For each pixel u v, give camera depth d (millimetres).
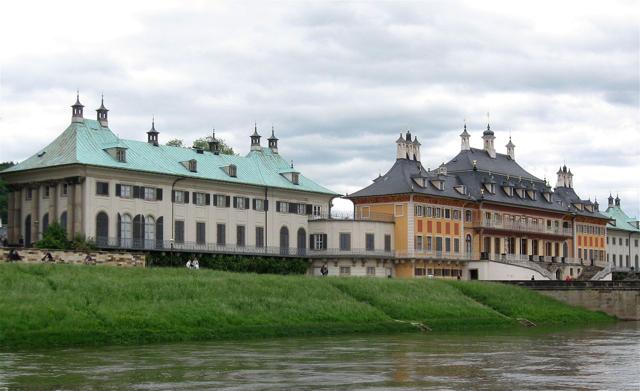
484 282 116375
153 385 43156
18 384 43375
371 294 95188
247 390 41594
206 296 80438
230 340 70875
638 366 52906
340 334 79625
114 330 67750
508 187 160375
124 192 116000
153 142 125812
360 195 145250
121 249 113938
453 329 90500
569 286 117750
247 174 132875
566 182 186375
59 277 77250
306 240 138875
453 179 153750
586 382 45281
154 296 77562
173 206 121250
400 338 75562
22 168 117312
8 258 86938
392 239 141625
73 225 112312
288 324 78625
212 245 125312
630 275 170250
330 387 42750
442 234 146250
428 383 44438
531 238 165250
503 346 67688
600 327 97812
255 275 92188
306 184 140750
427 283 106938
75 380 44844
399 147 148125
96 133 119312
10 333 62719
